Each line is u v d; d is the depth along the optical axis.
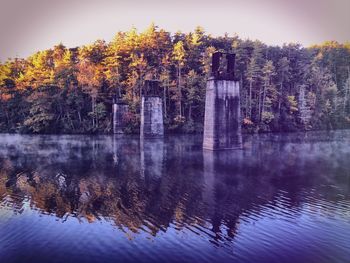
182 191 33.88
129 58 113.12
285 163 49.31
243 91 107.88
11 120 112.62
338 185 36.12
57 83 108.69
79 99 105.00
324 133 99.19
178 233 22.97
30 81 116.81
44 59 123.25
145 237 22.20
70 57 119.69
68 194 32.88
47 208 28.39
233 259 19.22
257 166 46.94
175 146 68.25
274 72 109.12
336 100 114.50
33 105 105.06
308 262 18.81
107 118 106.81
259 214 26.78
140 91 107.81
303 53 122.69
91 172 43.38
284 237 22.12
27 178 40.19
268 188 35.00
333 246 20.78
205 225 24.39
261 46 114.88
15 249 20.55
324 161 51.41
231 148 59.16
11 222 24.97
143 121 82.94
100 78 111.62
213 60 57.94
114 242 21.48
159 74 112.19
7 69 125.06
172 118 105.81
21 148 68.00
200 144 71.50
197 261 19.05
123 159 53.31
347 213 26.92
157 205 29.09
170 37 120.69
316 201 30.17
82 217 26.12
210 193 32.97
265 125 105.06
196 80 105.69
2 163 50.56
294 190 33.97
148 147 67.69
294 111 112.75
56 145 72.56
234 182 37.56
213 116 57.00
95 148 67.06
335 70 125.31
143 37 117.62
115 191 33.97
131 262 18.95
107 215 26.69
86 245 21.08
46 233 22.91
